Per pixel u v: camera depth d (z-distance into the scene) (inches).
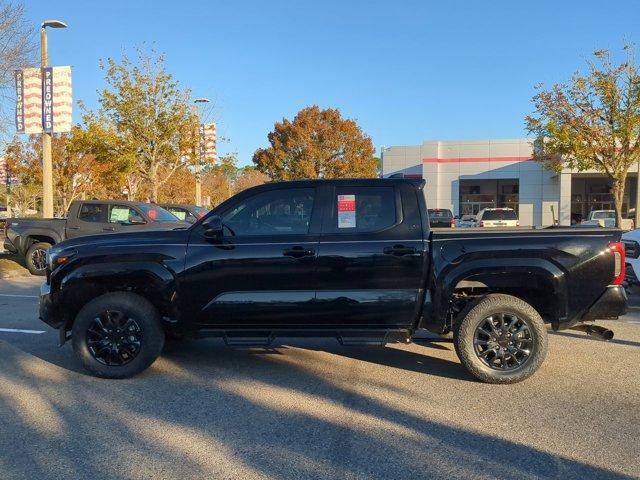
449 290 215.0
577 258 213.2
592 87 816.3
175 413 188.2
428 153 1775.3
